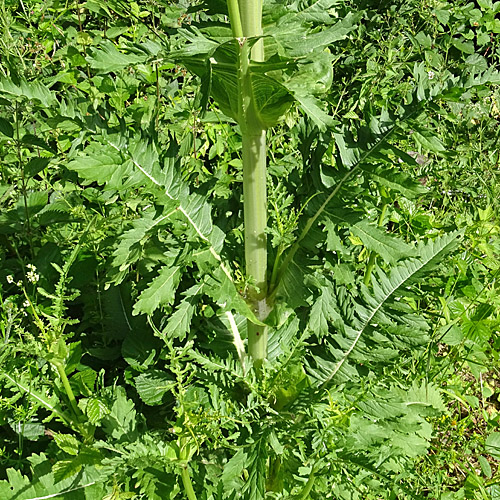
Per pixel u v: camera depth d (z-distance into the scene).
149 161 1.80
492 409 2.97
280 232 1.92
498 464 2.70
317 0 1.89
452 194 3.54
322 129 1.58
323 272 2.26
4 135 2.20
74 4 3.57
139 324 2.53
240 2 1.62
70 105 1.78
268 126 1.77
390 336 2.14
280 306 1.97
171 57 1.62
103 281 2.59
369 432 1.90
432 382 2.45
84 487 1.89
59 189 2.86
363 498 2.01
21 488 1.84
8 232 2.63
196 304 1.88
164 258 1.86
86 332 2.76
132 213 2.72
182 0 3.28
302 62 1.66
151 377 2.17
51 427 2.23
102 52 1.58
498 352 2.99
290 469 1.90
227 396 1.96
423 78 1.89
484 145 3.76
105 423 1.96
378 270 2.20
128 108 2.89
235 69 1.66
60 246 2.67
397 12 4.62
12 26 3.08
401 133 1.89
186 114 2.97
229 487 1.85
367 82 3.65
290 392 1.91
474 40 5.46
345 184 1.93
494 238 3.24
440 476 2.34
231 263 2.04
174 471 1.76
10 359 2.01
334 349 2.14
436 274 2.61
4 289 2.62
